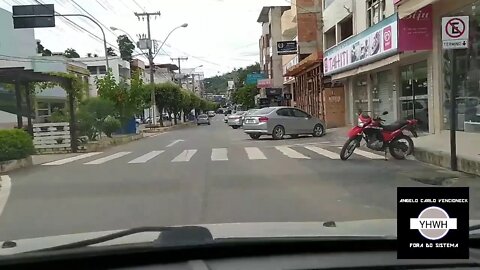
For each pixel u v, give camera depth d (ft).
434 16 55.52
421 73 63.62
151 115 212.02
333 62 88.94
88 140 80.53
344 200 27.22
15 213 26.45
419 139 52.80
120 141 87.86
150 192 31.09
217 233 11.38
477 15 49.06
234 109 402.31
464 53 52.16
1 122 114.42
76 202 28.71
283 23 158.81
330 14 103.40
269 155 51.98
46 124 69.41
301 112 83.71
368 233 11.06
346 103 99.45
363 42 69.36
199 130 141.28
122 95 104.06
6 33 134.31
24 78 65.87
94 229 22.00
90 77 196.44
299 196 28.58
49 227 22.89
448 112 55.16
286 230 11.83
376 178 34.63
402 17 54.49
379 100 80.07
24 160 50.34
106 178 38.27
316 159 47.01
